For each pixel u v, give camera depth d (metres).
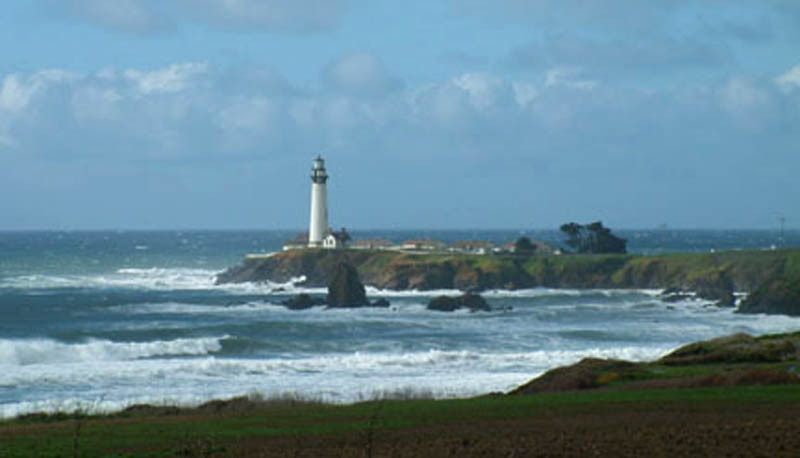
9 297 194.75
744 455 33.25
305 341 120.88
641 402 48.41
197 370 87.38
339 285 176.12
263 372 87.62
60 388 78.06
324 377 84.25
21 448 38.81
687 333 130.62
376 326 140.25
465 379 81.31
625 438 37.12
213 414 53.06
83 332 128.00
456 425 42.88
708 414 43.38
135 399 70.75
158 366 89.00
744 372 57.06
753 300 167.75
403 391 68.19
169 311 166.75
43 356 100.69
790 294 162.50
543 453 34.56
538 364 94.38
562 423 42.34
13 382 80.25
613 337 125.75
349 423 44.72
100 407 64.50
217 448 37.59
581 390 58.75
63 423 51.00
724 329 135.25
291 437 40.53
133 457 36.41
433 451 35.62
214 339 113.12
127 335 128.00
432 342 119.88
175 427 45.28
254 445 38.59
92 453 37.47
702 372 64.75
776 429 37.97
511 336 126.50
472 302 170.00
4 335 126.06
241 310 169.50
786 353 74.94
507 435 39.31
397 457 34.59
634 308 175.12
